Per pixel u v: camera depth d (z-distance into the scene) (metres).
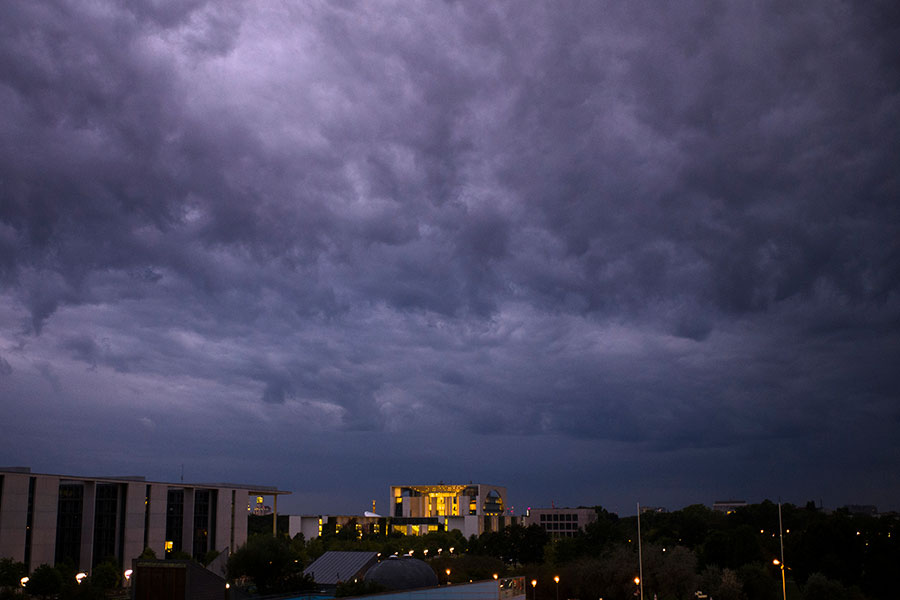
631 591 114.81
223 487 160.00
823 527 130.75
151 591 76.06
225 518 159.38
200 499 155.25
